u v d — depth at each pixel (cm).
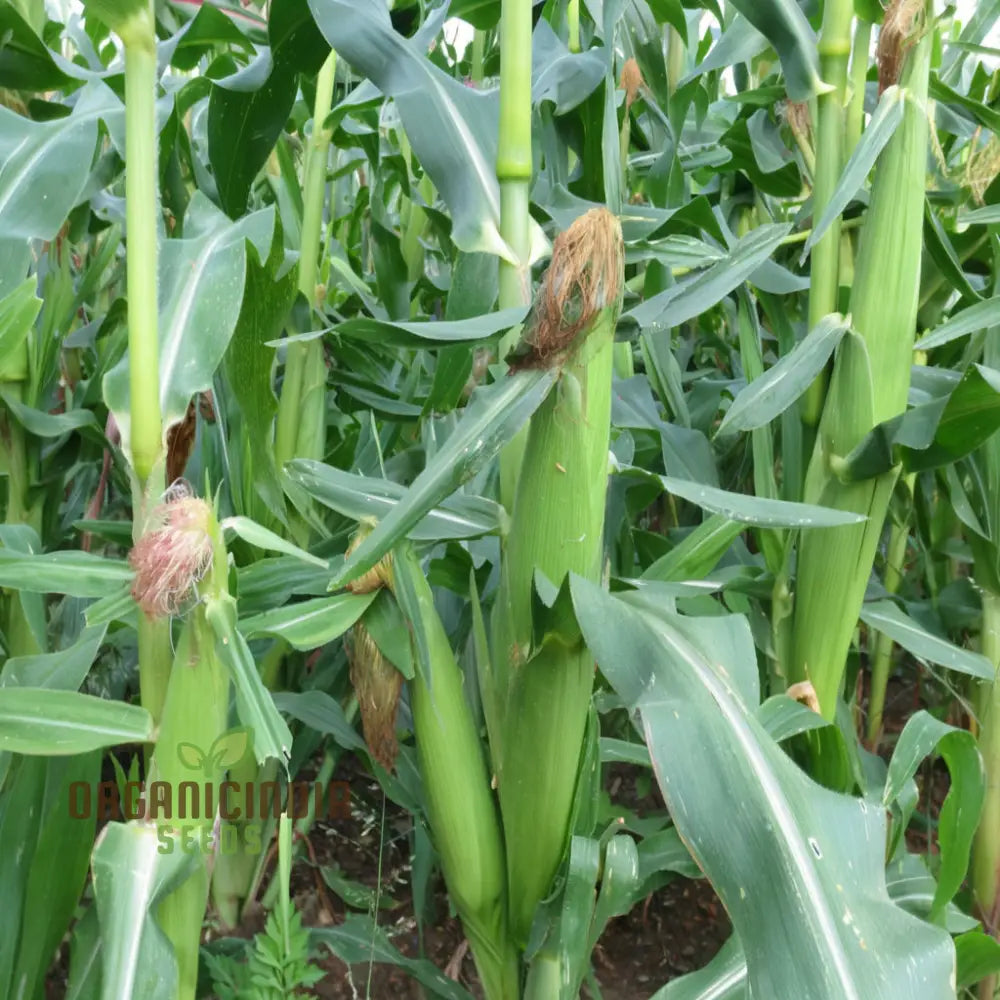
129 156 63
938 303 130
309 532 124
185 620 63
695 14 231
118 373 69
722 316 191
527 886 84
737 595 114
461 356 105
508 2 77
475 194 82
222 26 120
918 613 130
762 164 136
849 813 56
